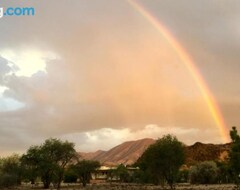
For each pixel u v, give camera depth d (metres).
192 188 74.31
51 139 97.50
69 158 97.25
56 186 100.38
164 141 75.06
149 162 75.31
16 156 109.44
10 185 99.38
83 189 79.62
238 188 58.16
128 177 158.12
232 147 55.12
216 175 110.00
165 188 77.38
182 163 74.44
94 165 111.94
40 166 93.19
